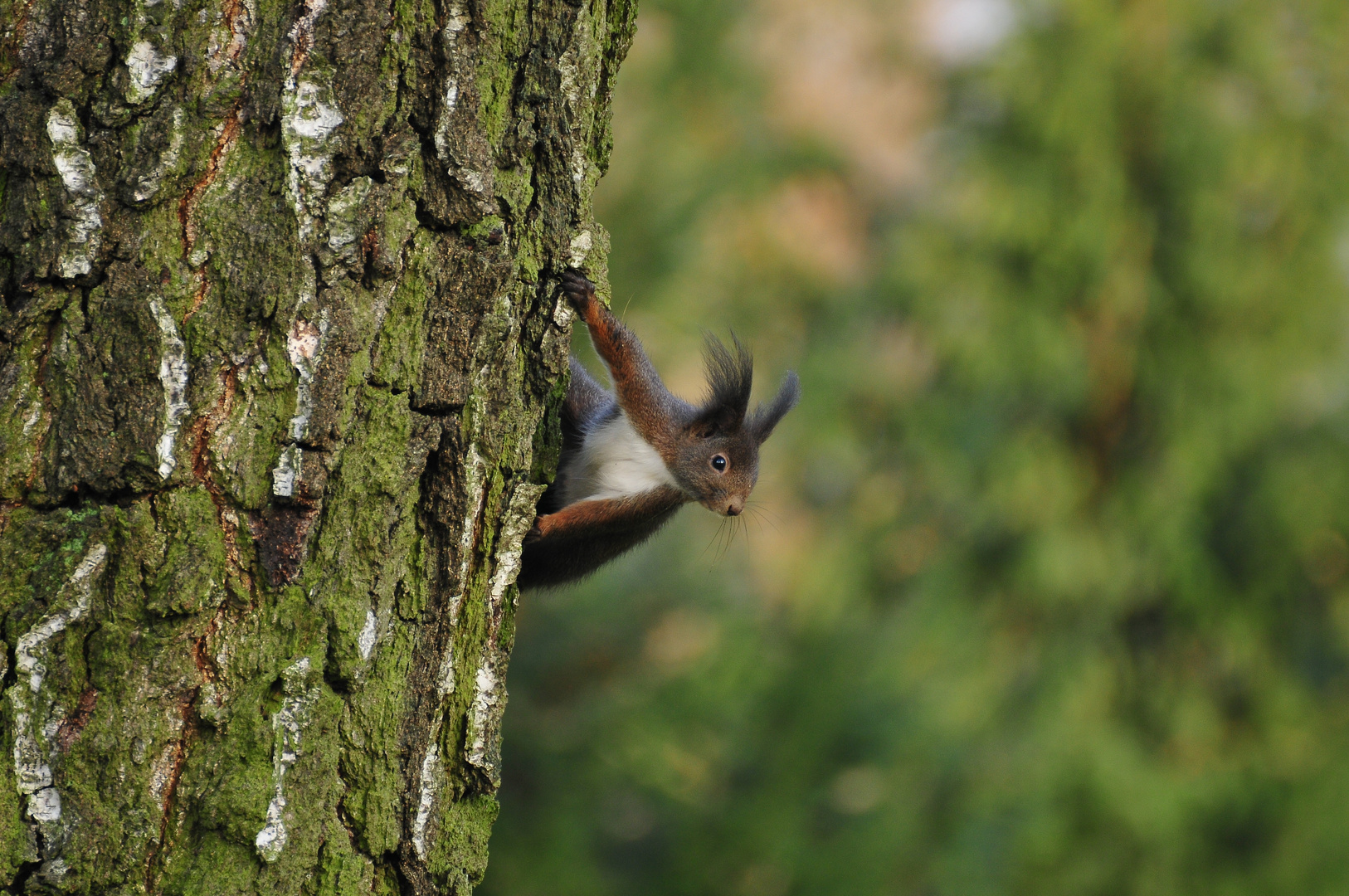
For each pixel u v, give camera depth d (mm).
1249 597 14359
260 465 3568
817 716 12844
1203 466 14055
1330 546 14359
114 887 3398
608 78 5062
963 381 14547
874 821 12359
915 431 15078
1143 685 14695
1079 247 14234
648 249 11148
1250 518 14398
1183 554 14211
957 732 13594
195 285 3512
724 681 12039
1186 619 14523
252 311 3555
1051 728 13820
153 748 3438
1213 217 14055
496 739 4340
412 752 4004
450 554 4105
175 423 3469
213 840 3508
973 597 14820
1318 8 14453
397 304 3863
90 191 3441
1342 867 13422
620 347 6852
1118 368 14562
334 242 3664
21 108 3439
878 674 13367
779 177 15398
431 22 3904
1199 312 14312
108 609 3410
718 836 11977
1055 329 14328
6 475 3379
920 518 15445
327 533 3701
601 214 11117
